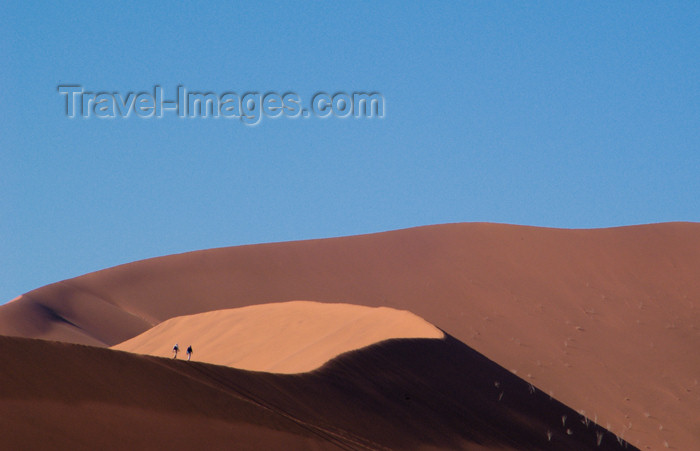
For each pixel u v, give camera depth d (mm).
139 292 148000
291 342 82750
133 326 136500
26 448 26078
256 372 45281
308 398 45750
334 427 43250
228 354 85875
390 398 52562
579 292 141875
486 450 52062
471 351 72938
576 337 124688
